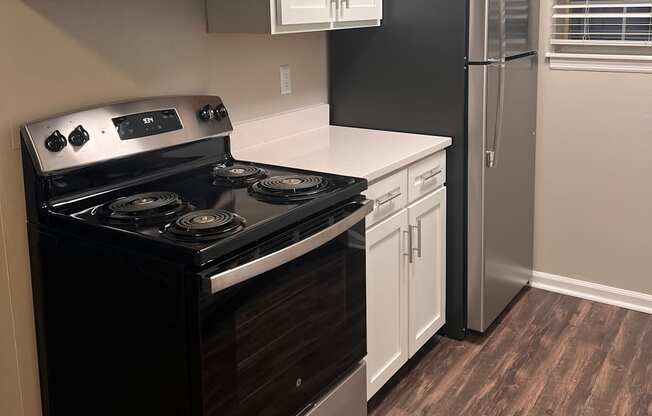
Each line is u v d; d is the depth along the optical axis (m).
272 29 2.30
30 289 1.94
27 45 1.87
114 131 2.01
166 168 2.18
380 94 3.01
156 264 1.59
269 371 1.78
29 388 1.99
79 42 2.00
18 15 1.83
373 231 2.37
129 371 1.72
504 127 2.96
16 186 1.88
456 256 2.97
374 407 2.58
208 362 1.57
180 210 1.82
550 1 3.22
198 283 1.52
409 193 2.60
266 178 2.14
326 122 3.15
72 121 1.92
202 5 2.41
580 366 2.82
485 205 2.87
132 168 2.07
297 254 1.74
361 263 2.11
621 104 3.17
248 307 1.67
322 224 1.88
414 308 2.74
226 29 2.38
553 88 3.31
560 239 3.47
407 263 2.65
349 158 2.50
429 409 2.56
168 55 2.30
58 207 1.88
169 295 1.58
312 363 1.94
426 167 2.70
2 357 1.94
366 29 2.98
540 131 3.39
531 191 3.42
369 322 2.43
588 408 2.54
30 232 1.89
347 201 2.04
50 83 1.93
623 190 3.26
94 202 1.95
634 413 2.50
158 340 1.64
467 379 2.75
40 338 1.95
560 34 3.24
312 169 2.35
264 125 2.77
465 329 3.05
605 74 3.18
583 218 3.39
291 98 2.93
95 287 1.74
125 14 2.13
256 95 2.73
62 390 1.93
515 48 2.97
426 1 2.79
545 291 3.53
